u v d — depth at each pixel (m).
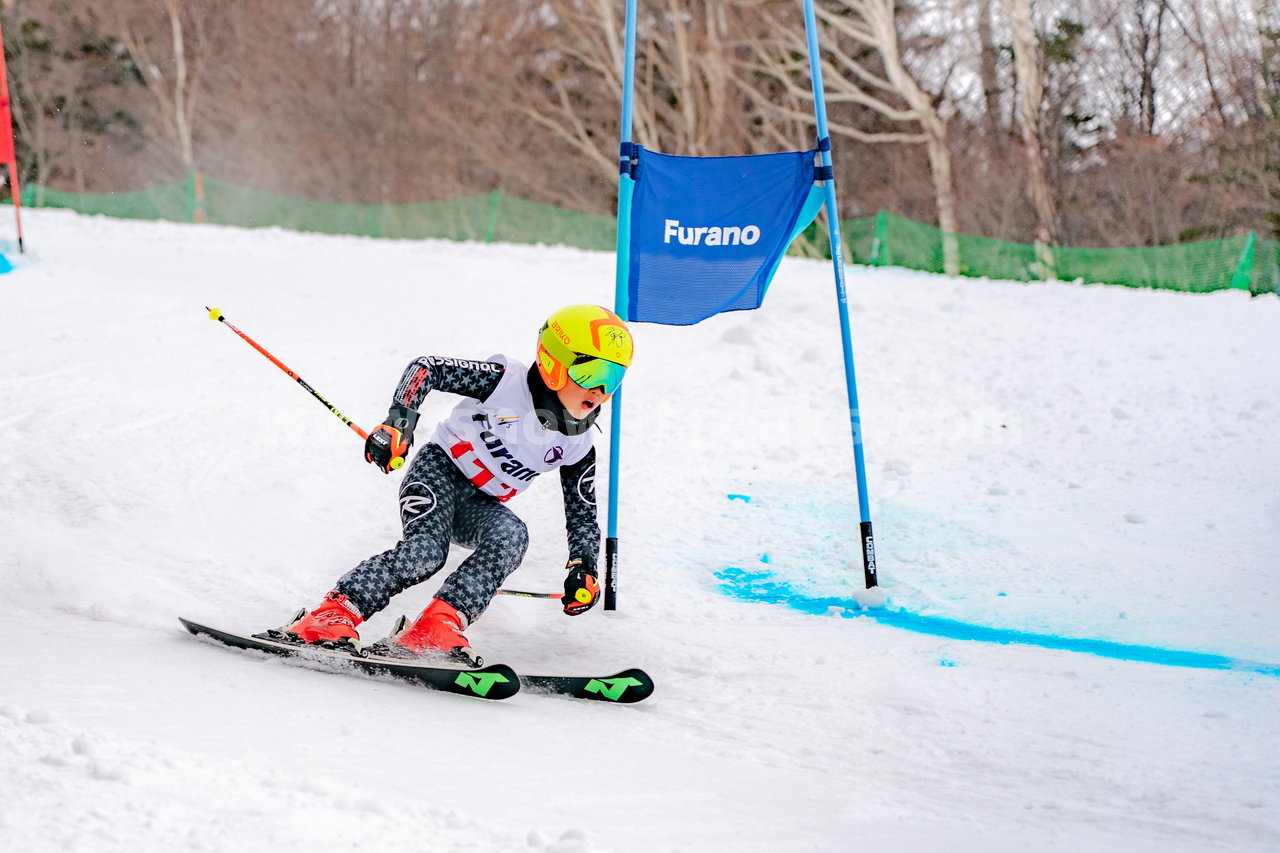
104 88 74.81
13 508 11.46
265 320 20.62
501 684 7.29
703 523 12.25
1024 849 5.28
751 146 61.44
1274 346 19.48
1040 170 49.03
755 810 5.67
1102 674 8.30
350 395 16.05
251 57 74.12
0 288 21.50
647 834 5.20
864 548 10.61
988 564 11.15
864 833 5.42
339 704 6.96
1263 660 8.69
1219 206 51.38
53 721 5.66
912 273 31.22
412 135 71.50
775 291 23.00
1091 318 22.70
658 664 8.58
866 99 51.94
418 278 26.75
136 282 23.56
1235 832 5.58
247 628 8.88
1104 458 14.27
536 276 27.78
